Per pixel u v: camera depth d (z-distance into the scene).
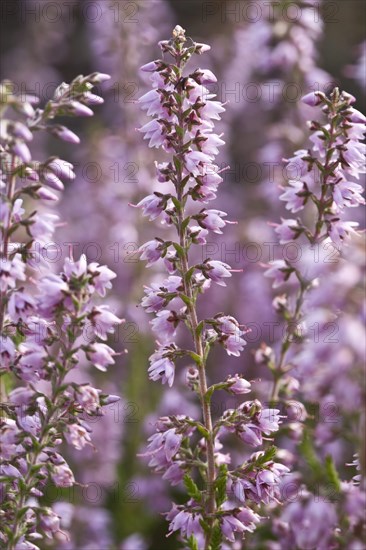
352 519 4.87
